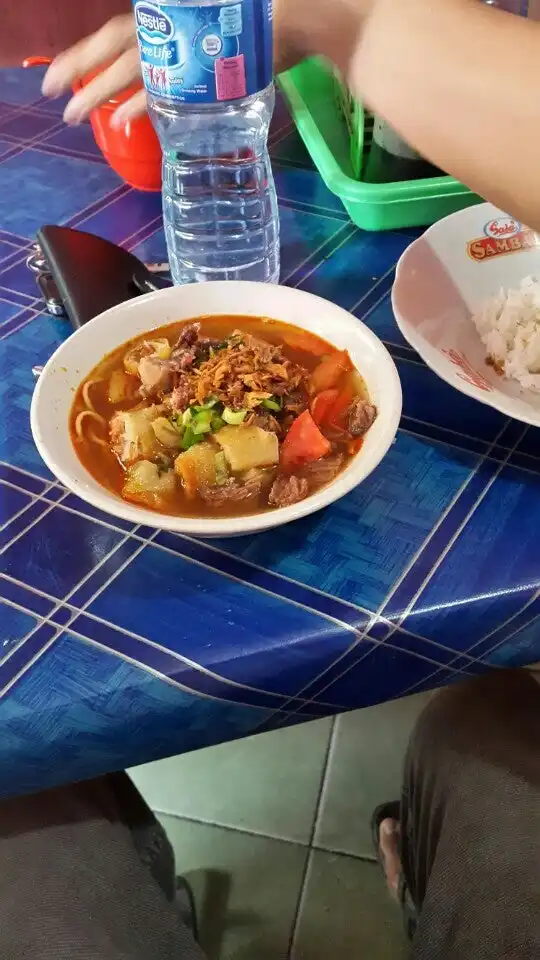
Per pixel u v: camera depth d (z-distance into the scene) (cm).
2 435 71
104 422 65
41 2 180
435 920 70
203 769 127
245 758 128
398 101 65
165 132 98
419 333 73
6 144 122
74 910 68
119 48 90
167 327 74
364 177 103
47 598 58
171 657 54
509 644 60
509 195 63
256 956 109
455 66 61
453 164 65
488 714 83
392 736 129
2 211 106
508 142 60
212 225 98
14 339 82
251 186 107
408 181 95
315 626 55
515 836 71
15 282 91
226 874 117
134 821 86
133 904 71
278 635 55
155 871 86
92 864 73
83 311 76
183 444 63
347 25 70
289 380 67
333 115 118
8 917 68
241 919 112
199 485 61
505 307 78
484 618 57
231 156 105
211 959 108
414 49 63
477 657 61
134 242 98
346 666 57
